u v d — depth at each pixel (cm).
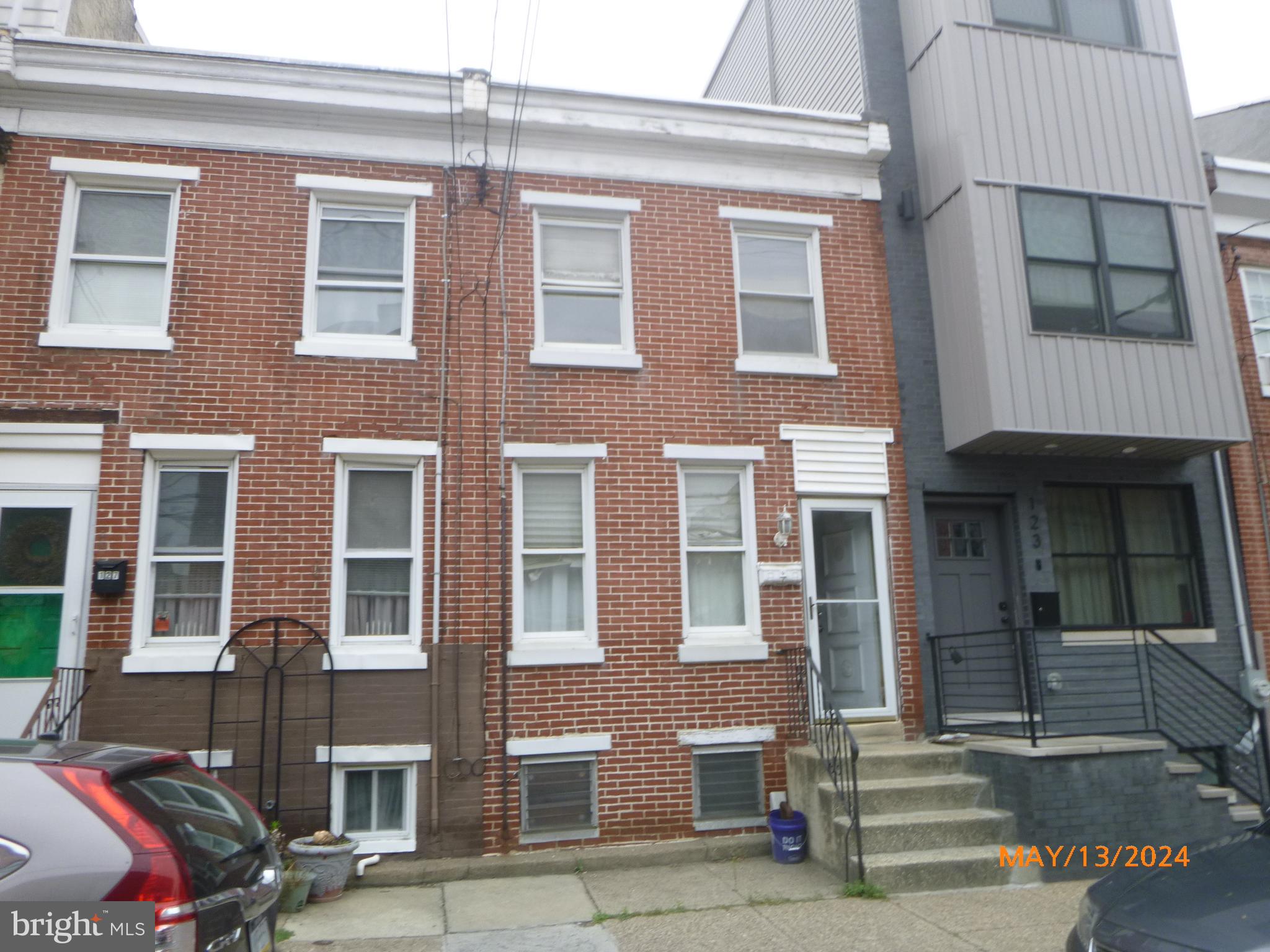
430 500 874
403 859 807
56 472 826
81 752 397
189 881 356
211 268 873
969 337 966
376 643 851
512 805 836
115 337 845
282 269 888
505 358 909
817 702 909
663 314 960
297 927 668
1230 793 818
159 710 796
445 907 714
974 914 677
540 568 902
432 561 863
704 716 888
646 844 853
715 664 900
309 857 727
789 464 960
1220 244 1155
